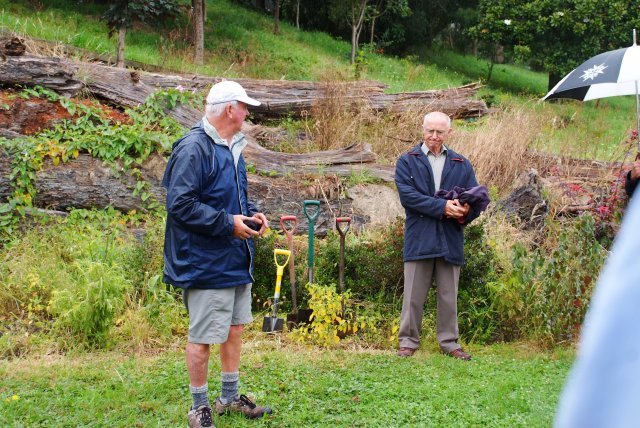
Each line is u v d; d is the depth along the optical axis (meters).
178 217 4.02
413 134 11.59
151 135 8.55
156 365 5.59
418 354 6.17
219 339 4.15
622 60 6.50
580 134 12.96
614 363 0.79
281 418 4.52
